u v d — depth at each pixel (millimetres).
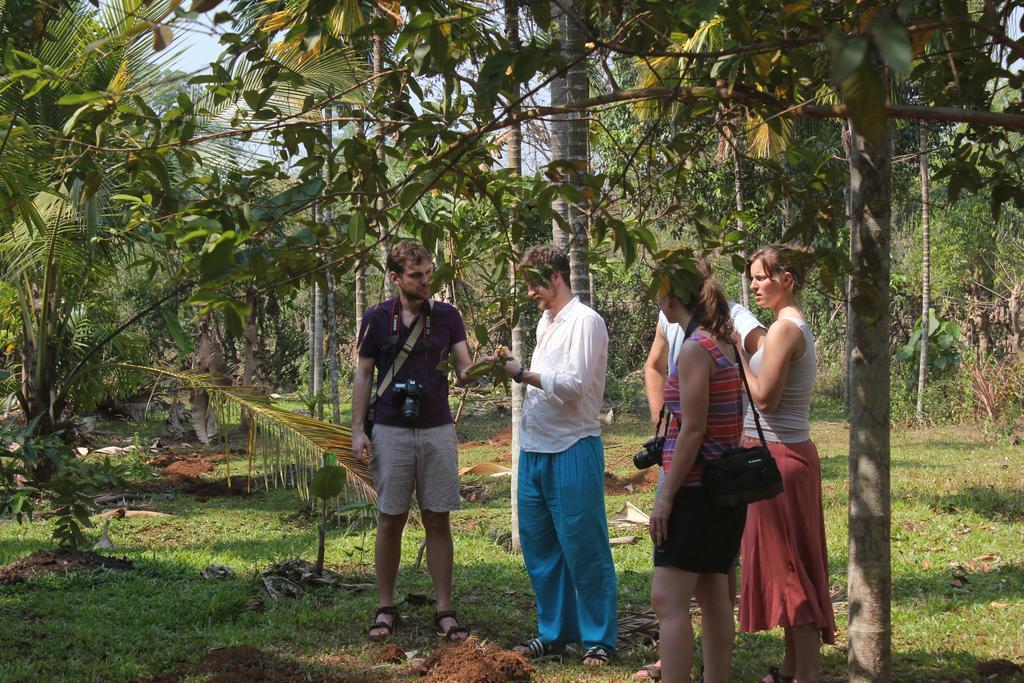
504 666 4527
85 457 12539
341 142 3010
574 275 6617
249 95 2723
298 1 3025
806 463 4203
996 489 9539
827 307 21938
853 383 3605
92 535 8359
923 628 5363
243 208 2850
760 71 2889
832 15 2900
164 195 3084
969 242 18859
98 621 5289
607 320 23312
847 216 3594
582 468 4773
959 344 17781
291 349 22266
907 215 21750
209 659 4699
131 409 18078
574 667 4711
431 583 6332
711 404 3736
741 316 4629
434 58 2729
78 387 11656
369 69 5180
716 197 15422
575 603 4973
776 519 4152
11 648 4762
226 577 6527
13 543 7875
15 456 5832
